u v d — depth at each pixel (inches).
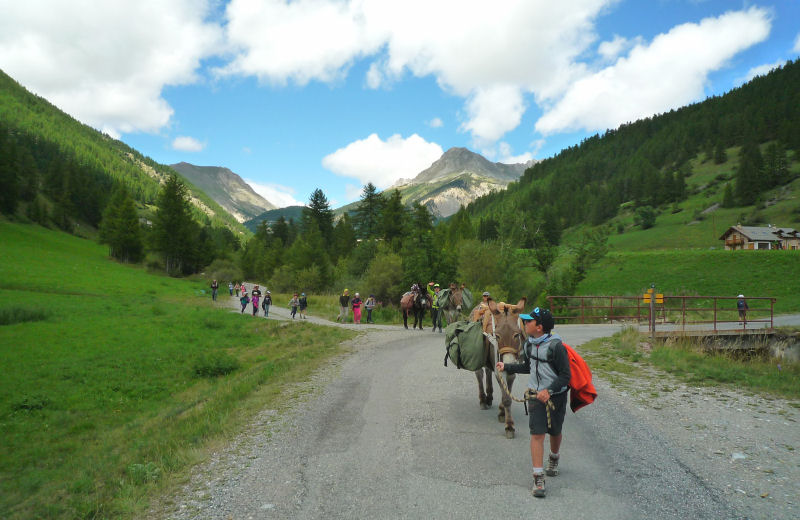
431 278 1334.9
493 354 284.8
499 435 249.9
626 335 620.4
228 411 320.8
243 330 989.8
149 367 701.3
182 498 183.2
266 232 4921.3
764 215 5064.0
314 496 180.4
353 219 3289.9
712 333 669.3
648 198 7037.4
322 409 314.0
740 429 261.6
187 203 3400.6
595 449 227.6
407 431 259.9
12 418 497.7
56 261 2780.5
